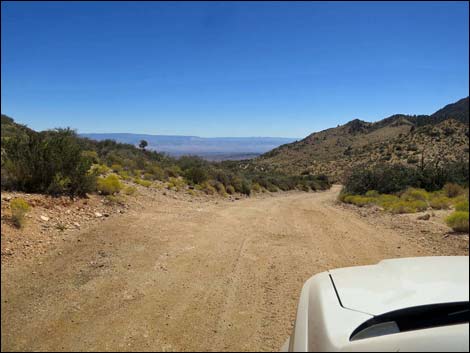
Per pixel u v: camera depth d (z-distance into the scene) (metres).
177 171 28.20
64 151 11.77
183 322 4.60
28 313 4.68
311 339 2.45
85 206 10.89
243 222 12.47
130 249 7.66
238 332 4.39
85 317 4.63
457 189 24.47
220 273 6.61
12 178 10.88
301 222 13.41
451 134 119.25
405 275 2.93
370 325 2.42
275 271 6.86
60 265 6.43
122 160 26.41
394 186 31.09
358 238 10.41
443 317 2.46
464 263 3.17
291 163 173.50
